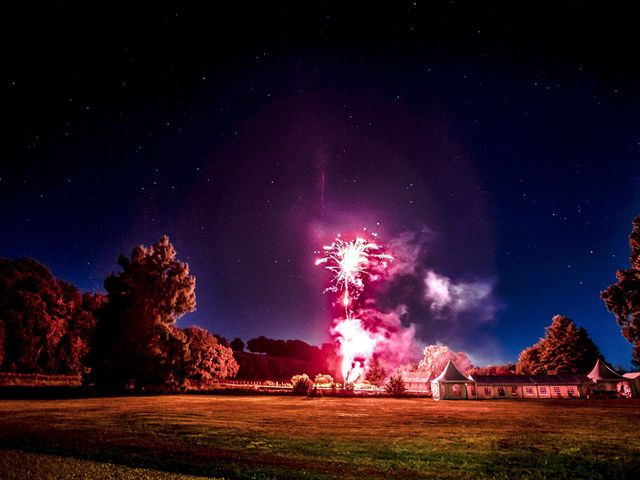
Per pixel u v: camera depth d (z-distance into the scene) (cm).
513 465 1154
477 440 1555
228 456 1219
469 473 1062
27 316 5797
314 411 2703
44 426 1794
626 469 1120
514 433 1747
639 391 4881
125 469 1043
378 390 5981
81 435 1559
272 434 1639
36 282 6119
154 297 4775
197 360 5078
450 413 2695
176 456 1210
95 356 4425
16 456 1172
